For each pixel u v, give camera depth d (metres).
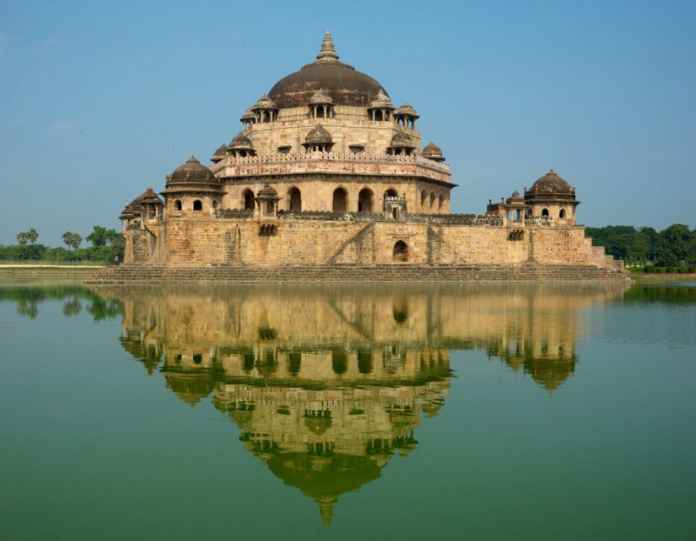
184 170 79.06
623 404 21.34
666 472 15.77
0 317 41.88
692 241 156.88
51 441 17.81
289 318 40.22
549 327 37.75
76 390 22.86
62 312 44.41
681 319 42.12
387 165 92.00
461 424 19.20
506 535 12.80
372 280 76.44
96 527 13.09
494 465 16.19
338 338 33.06
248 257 78.81
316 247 80.31
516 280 83.25
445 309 46.09
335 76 99.56
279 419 19.64
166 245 78.56
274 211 79.75
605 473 15.68
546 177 94.69
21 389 22.94
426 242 83.44
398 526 13.16
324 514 13.66
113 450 17.16
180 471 15.85
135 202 103.69
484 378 24.73
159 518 13.52
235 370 25.88
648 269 121.69
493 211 95.50
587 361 28.00
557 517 13.50
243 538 12.66
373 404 21.23
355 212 84.19
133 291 62.38
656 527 13.13
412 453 16.95
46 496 14.48
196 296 55.31
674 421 19.53
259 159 92.62
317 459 16.58
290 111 97.44
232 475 15.62
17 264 147.00
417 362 27.47
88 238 171.38
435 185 100.19
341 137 95.06
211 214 78.31
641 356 29.16
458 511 13.78
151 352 29.45
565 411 20.50
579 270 88.94
